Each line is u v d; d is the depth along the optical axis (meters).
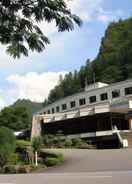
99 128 54.19
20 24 9.30
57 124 61.25
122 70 112.38
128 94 62.44
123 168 19.47
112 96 65.06
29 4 9.03
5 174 21.11
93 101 68.69
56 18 9.12
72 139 49.81
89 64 135.25
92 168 20.89
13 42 9.44
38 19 9.12
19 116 78.75
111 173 16.31
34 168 23.81
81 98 71.56
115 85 64.94
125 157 25.80
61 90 144.12
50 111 81.56
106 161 24.27
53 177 15.96
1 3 9.00
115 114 53.75
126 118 54.00
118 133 49.69
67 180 14.17
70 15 9.25
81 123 57.44
